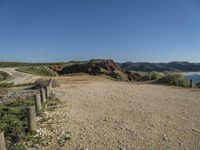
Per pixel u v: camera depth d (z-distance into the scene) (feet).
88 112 55.31
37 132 39.75
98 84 117.08
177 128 44.80
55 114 51.85
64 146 36.52
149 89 94.02
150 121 48.70
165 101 68.23
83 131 42.55
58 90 89.86
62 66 302.86
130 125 46.19
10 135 38.45
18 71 245.65
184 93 83.71
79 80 143.33
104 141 38.81
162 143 38.42
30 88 106.52
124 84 117.91
